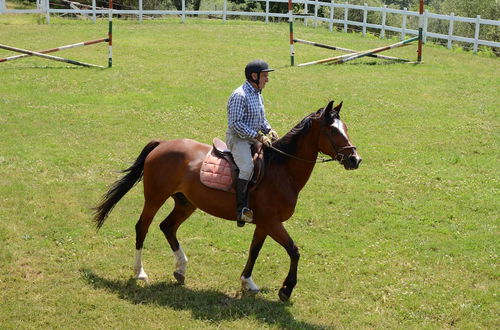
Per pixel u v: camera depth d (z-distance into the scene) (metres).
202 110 16.39
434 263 8.97
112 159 12.91
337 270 8.75
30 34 25.27
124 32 26.44
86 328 7.06
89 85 18.39
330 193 11.55
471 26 31.83
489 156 13.59
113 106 16.53
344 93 18.36
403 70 21.41
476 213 10.78
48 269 8.46
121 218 10.27
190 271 8.61
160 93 17.80
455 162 13.24
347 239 9.78
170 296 7.86
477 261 9.00
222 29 28.06
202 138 14.34
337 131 7.29
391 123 15.78
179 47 23.72
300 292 8.10
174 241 8.34
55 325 7.09
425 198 11.40
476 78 20.48
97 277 8.30
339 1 37.31
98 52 22.58
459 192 11.67
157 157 8.20
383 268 8.81
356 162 7.21
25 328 7.00
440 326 7.36
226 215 7.89
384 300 7.91
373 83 19.53
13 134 14.07
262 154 7.68
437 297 7.97
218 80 19.23
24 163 12.38
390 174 12.58
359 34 29.36
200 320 7.27
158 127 15.02
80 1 34.09
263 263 8.89
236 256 9.12
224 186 7.70
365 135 14.91
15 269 8.41
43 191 11.13
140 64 21.00
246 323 7.23
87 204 10.70
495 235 9.88
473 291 8.12
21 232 9.52
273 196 7.57
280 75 20.16
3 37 24.41
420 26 22.33
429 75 20.73
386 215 10.66
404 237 9.81
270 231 7.64
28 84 18.22
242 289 8.10
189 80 19.17
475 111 16.84
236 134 7.58
